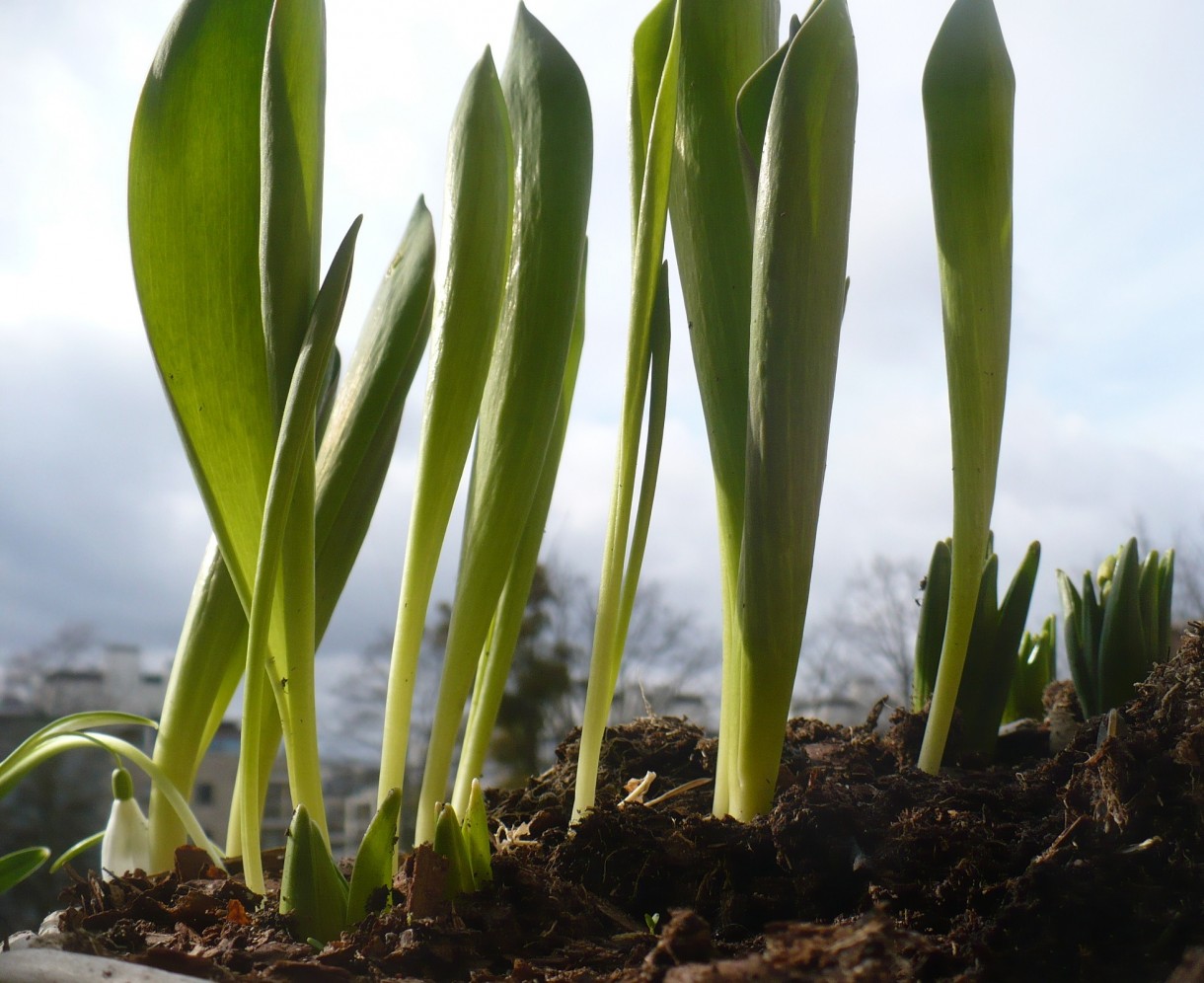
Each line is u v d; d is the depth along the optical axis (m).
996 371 0.21
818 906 0.18
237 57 0.21
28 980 0.15
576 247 0.21
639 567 0.22
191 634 0.24
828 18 0.19
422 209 0.25
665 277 0.22
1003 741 0.27
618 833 0.19
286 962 0.16
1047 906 0.16
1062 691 0.29
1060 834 0.18
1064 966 0.16
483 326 0.20
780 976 0.12
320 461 0.23
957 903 0.17
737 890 0.18
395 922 0.17
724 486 0.22
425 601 0.21
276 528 0.18
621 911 0.19
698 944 0.14
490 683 0.22
